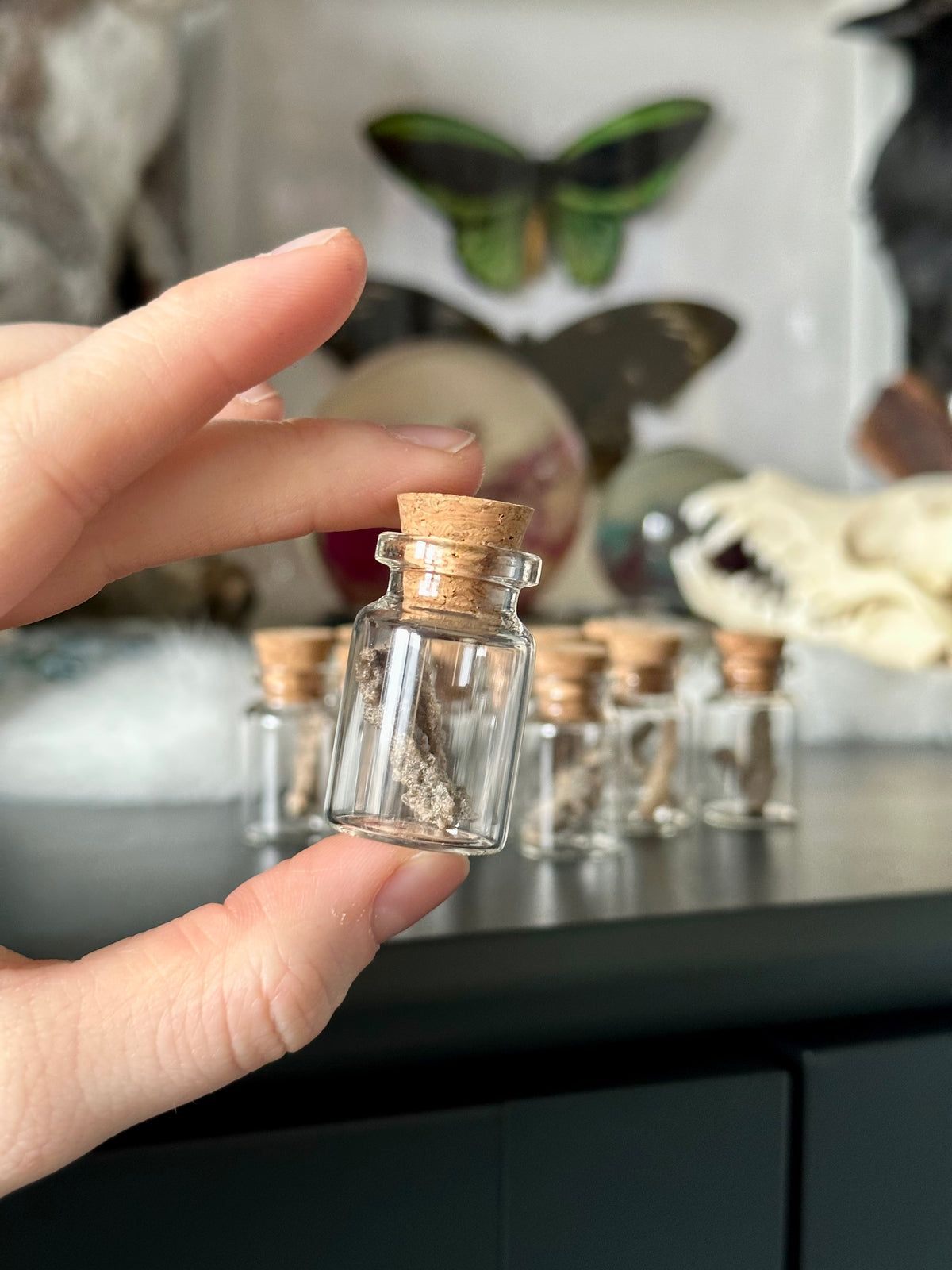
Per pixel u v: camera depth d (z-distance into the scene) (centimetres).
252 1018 12
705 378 50
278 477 13
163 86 39
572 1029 19
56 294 37
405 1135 17
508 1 46
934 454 52
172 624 40
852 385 52
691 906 20
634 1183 18
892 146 51
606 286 48
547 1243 18
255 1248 17
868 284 52
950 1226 20
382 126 45
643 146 48
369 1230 17
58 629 37
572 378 48
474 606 14
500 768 14
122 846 26
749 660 29
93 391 11
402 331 45
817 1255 20
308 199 44
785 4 50
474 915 19
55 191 36
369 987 17
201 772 30
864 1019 21
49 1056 12
